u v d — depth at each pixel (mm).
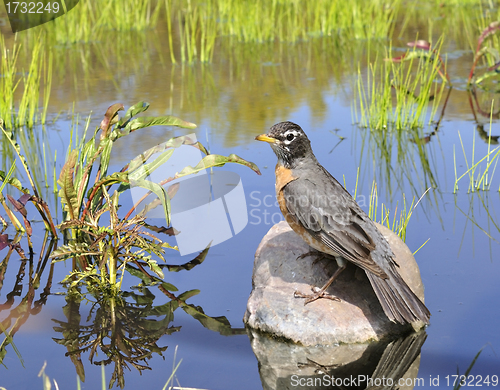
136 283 5586
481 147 8836
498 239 6180
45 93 11711
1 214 6941
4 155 8695
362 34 16328
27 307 5113
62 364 4324
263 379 4168
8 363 4324
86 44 15961
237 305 5176
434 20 17781
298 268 5320
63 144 9039
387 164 8297
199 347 4582
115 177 5535
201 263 5910
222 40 16688
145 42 16250
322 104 10945
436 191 7441
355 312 4883
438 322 4809
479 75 12602
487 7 18922
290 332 4727
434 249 6016
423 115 10055
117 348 4551
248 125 9711
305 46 15789
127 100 11117
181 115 10188
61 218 6805
